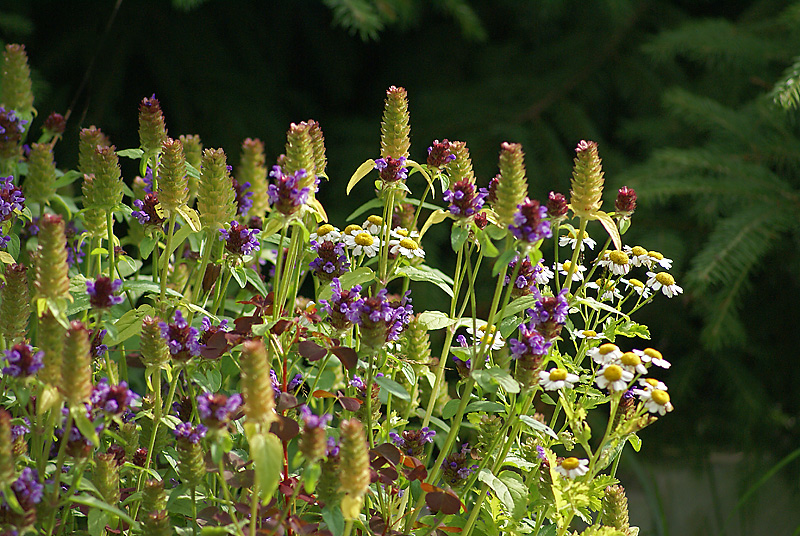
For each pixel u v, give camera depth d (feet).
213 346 7.53
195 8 22.22
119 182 8.62
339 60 24.72
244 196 8.65
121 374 9.51
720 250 15.66
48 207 11.03
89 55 20.76
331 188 20.99
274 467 5.89
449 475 8.49
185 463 6.89
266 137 21.93
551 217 8.13
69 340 6.13
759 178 17.11
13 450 7.09
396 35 24.72
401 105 8.36
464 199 7.61
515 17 23.81
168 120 21.70
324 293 8.54
